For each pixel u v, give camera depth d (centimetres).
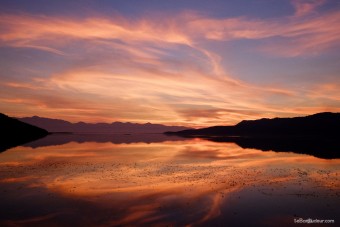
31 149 5856
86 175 2841
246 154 5088
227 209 1722
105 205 1788
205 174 2944
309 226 1452
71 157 4475
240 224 1479
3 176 2766
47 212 1653
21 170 3138
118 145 7700
